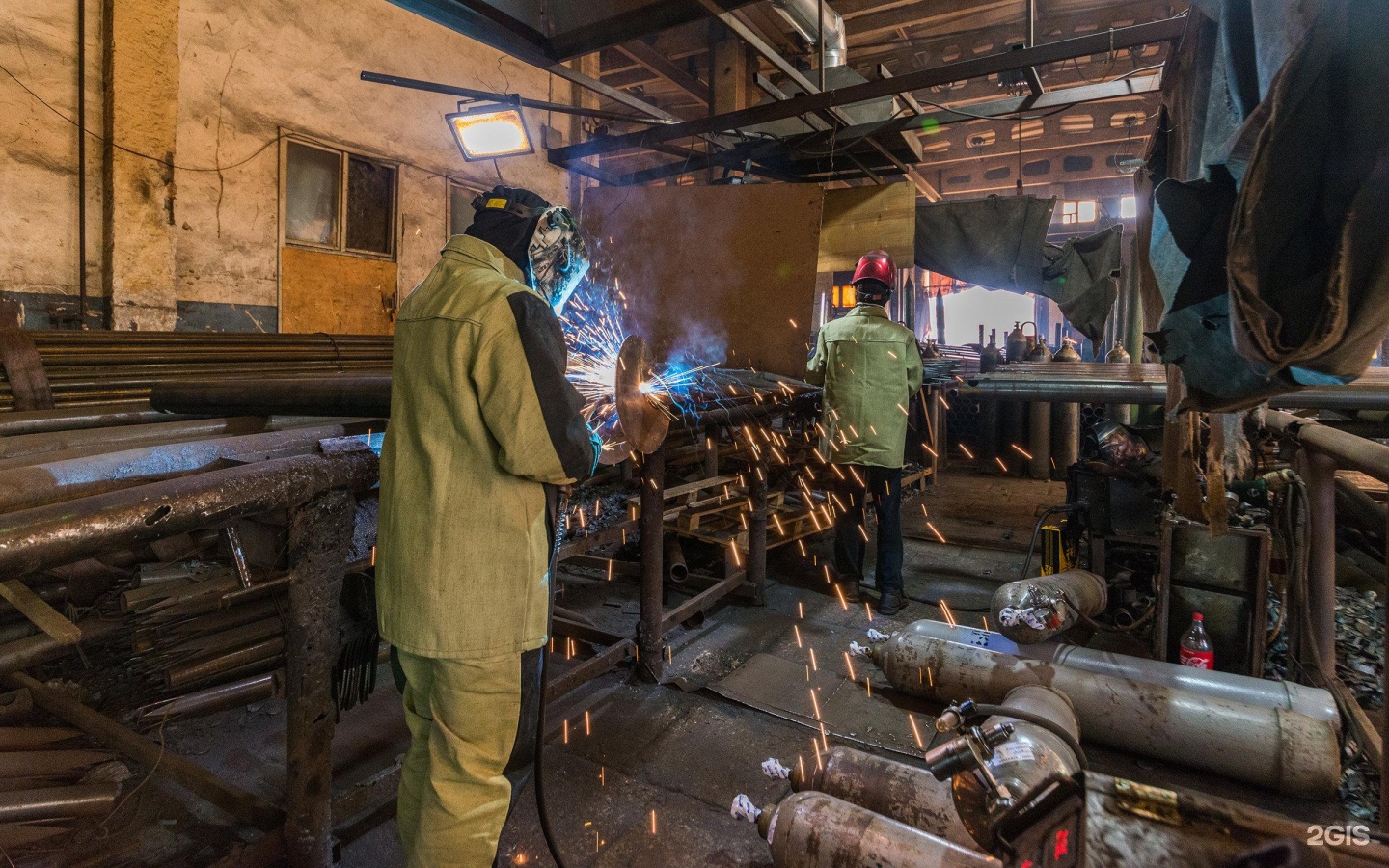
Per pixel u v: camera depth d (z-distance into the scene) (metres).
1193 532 2.96
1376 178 1.01
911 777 1.90
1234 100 1.34
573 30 3.74
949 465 8.86
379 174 6.70
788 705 2.91
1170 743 2.38
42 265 4.73
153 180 5.06
